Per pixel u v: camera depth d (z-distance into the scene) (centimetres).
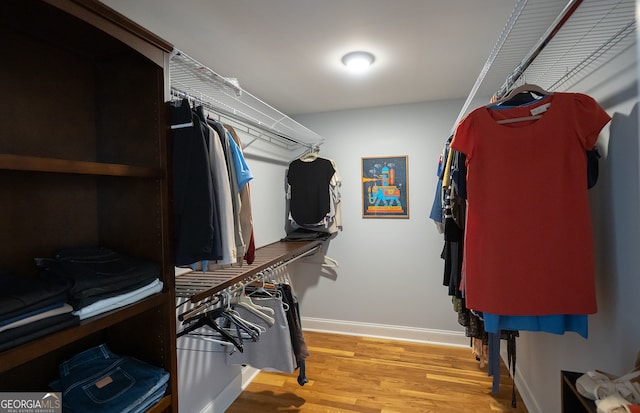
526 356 188
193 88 151
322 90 236
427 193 276
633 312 93
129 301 86
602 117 95
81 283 75
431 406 187
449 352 257
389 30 149
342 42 160
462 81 218
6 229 85
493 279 102
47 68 94
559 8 112
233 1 125
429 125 273
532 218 100
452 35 153
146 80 100
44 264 87
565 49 127
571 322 100
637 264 92
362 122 290
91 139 106
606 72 107
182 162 102
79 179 102
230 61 182
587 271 96
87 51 100
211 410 180
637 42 90
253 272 158
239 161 126
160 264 99
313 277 308
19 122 87
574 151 97
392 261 287
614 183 102
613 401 70
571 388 87
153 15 133
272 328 170
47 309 68
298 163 279
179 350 159
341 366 236
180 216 101
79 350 102
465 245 109
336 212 283
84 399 83
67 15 76
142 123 101
